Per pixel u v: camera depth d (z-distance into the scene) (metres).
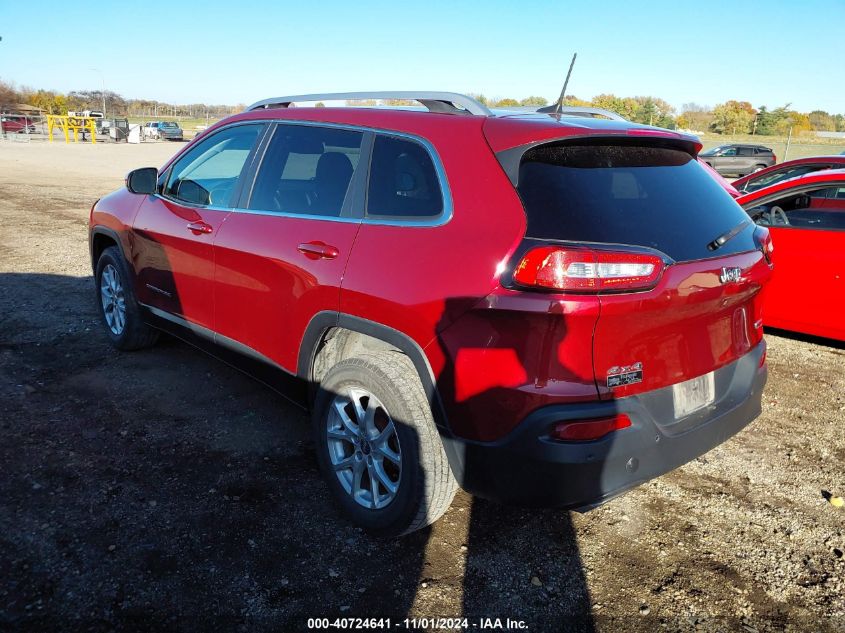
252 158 3.67
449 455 2.62
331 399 3.07
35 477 3.29
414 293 2.60
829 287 5.43
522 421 2.38
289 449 3.71
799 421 4.42
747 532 3.16
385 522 2.86
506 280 2.37
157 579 2.64
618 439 2.39
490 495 2.53
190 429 3.87
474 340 2.44
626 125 2.82
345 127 3.21
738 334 2.92
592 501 2.41
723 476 3.67
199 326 3.99
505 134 2.60
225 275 3.64
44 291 6.67
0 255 8.27
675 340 2.59
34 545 2.79
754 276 2.85
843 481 3.66
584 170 2.57
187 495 3.22
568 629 2.52
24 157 25.27
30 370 4.61
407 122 2.96
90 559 2.73
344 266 2.90
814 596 2.75
